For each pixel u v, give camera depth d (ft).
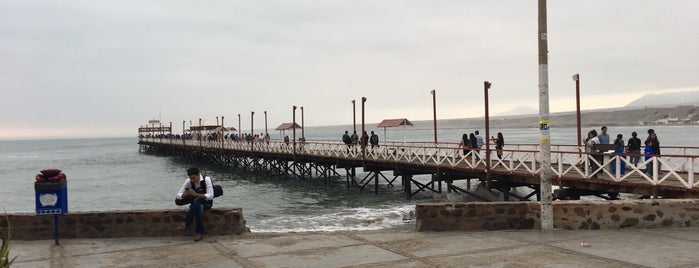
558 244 24.94
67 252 25.43
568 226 28.63
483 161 68.59
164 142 259.19
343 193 92.79
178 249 25.71
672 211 28.09
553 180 53.57
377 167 89.30
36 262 23.54
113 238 28.63
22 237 28.25
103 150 422.82
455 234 28.07
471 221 29.17
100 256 24.56
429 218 29.25
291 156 119.03
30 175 173.27
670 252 22.84
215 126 228.63
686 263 20.97
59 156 318.86
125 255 24.68
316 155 107.96
